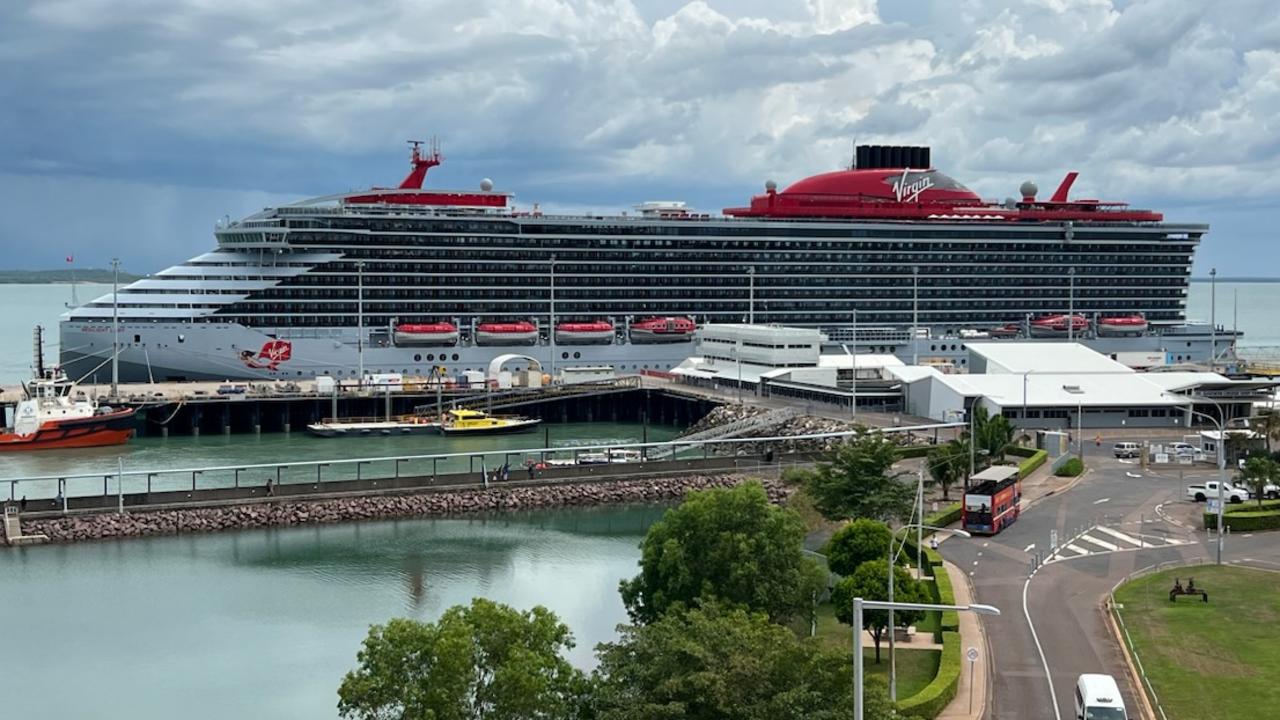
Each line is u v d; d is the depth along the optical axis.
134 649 113.06
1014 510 148.75
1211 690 89.62
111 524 154.25
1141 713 86.12
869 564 102.62
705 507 102.31
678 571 100.19
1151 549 133.75
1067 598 114.62
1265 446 190.50
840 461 141.62
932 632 107.44
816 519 146.50
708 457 198.50
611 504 180.75
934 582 119.75
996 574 123.38
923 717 85.06
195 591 131.12
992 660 97.69
